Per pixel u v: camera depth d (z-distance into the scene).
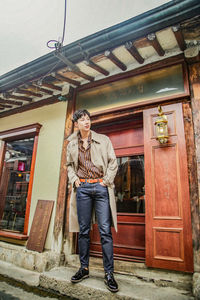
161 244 2.36
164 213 2.43
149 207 2.52
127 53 2.86
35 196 3.67
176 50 2.82
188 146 2.48
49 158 3.71
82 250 2.27
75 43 2.74
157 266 2.32
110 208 2.20
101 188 2.23
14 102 4.40
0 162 4.54
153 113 2.82
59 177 3.45
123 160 3.23
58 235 3.11
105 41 2.59
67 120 3.66
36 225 3.39
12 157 4.52
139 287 2.16
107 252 2.07
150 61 3.01
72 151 2.38
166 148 2.60
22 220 3.89
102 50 2.73
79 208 2.28
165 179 2.52
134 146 3.12
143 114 2.89
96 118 3.35
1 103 4.35
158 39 2.59
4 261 3.36
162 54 2.81
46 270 2.87
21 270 2.97
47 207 3.41
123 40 2.52
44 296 2.26
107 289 2.03
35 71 3.27
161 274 2.33
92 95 3.52
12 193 4.26
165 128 2.59
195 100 2.54
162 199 2.47
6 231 3.91
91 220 2.36
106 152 2.32
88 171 2.32
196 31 2.38
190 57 2.66
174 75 2.82
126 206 3.03
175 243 2.29
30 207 3.66
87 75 3.33
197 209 2.27
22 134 4.24
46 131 3.93
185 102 2.63
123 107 3.06
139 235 2.79
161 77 2.92
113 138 3.35
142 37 2.45
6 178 4.46
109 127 3.41
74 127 3.60
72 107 3.65
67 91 3.72
